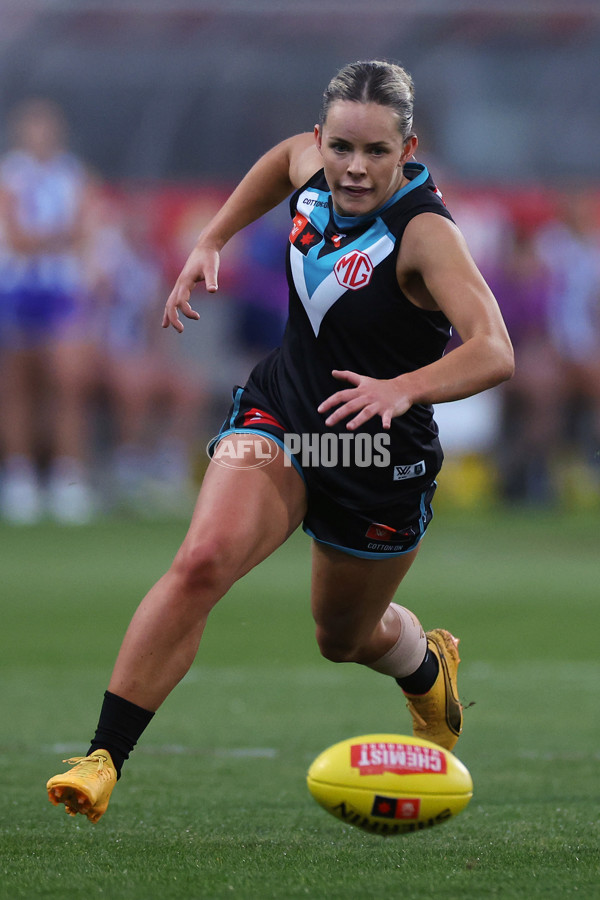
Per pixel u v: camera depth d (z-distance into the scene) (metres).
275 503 12.64
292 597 43.31
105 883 10.24
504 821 13.41
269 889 10.05
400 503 13.19
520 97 85.69
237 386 13.62
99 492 75.88
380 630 14.37
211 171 83.19
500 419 80.44
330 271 12.49
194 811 14.12
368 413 10.81
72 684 25.61
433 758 10.38
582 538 65.94
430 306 12.53
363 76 11.84
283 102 84.88
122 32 85.25
